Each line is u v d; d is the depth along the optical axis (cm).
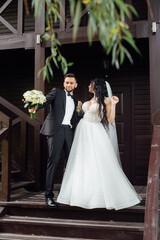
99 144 314
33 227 308
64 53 518
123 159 531
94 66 555
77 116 357
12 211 338
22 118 449
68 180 316
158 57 399
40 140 432
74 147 328
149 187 259
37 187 429
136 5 550
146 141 525
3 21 498
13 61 580
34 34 460
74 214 316
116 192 295
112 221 304
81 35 439
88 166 306
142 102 532
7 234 310
